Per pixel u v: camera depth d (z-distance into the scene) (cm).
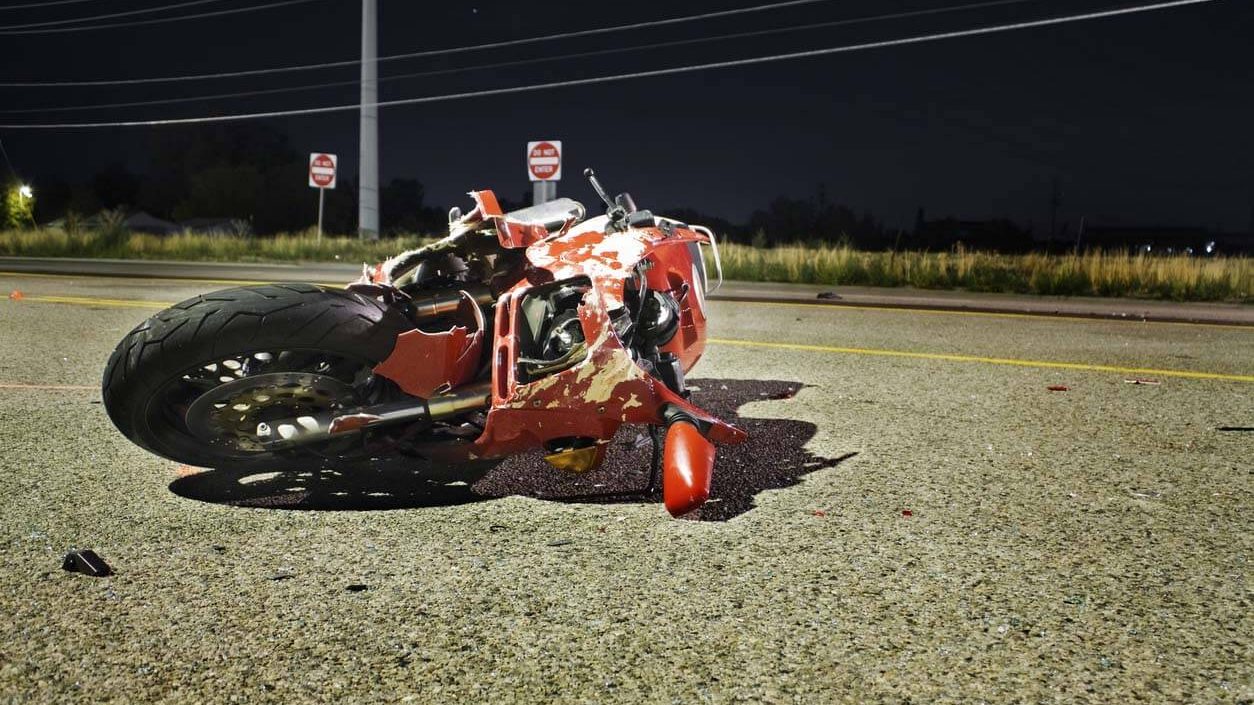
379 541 339
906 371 730
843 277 1930
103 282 1556
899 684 240
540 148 1992
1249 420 555
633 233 434
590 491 400
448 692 235
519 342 381
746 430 521
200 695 233
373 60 3266
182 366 347
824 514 372
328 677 242
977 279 1838
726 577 308
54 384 623
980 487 412
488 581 304
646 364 423
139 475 416
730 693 235
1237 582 307
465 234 407
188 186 8875
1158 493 405
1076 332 1025
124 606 282
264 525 354
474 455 379
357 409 364
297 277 1759
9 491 390
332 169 2977
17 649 255
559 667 248
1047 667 250
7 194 5384
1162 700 234
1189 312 1311
